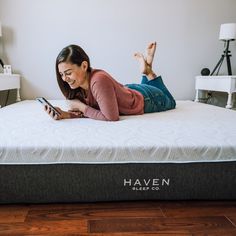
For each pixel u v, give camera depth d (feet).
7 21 8.17
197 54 9.11
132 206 2.61
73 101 4.09
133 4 8.56
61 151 2.49
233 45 9.14
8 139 2.66
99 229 2.21
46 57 8.54
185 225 2.29
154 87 5.13
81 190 2.57
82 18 8.45
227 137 2.87
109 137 2.80
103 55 8.75
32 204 2.60
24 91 8.66
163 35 8.86
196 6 8.80
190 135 2.94
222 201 2.75
